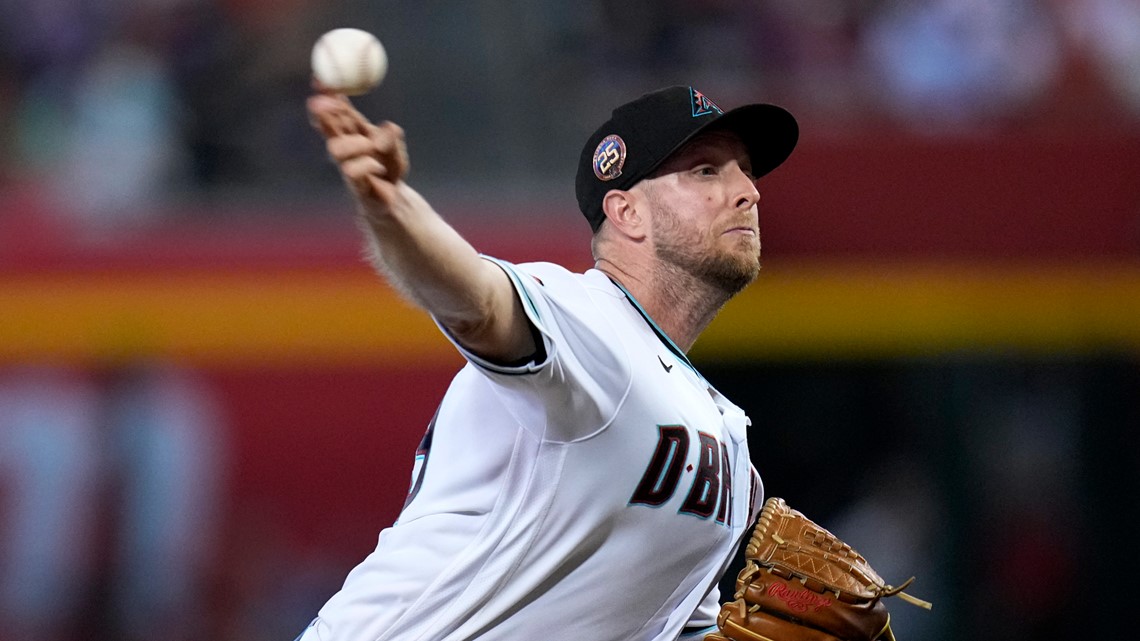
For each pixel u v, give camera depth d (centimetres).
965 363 3300
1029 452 3284
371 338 3019
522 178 3491
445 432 1115
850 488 3356
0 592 2898
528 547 1059
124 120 3691
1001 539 3259
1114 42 3703
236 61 3744
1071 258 3128
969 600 3244
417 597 1074
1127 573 3198
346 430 2997
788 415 3378
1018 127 3288
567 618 1081
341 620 1098
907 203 3108
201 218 3128
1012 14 3788
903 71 3803
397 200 902
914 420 3350
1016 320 3119
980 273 3105
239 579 2942
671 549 1089
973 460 3297
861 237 3095
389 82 3566
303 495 2981
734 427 1161
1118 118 3422
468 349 977
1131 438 3216
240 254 3053
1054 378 3269
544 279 1073
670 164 1170
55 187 3353
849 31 3925
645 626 1125
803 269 3086
